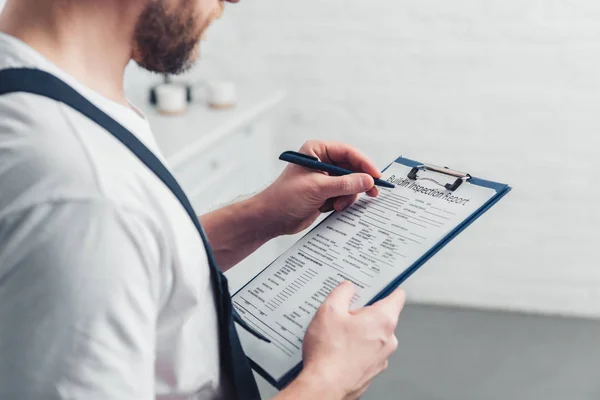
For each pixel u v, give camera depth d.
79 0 0.48
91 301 0.40
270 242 2.00
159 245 0.46
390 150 2.21
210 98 1.87
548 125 2.07
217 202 1.74
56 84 0.45
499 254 2.26
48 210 0.40
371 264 0.74
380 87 2.13
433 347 2.16
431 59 2.06
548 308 2.32
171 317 0.53
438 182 0.86
